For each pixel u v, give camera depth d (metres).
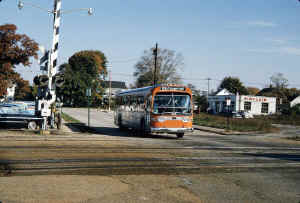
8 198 5.77
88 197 6.04
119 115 25.92
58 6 18.47
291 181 8.13
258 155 12.77
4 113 19.44
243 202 6.11
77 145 13.41
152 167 9.21
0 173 7.78
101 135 19.30
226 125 33.91
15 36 47.09
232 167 9.77
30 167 8.58
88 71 87.12
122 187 6.88
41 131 17.55
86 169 8.60
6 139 14.40
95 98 85.75
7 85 47.88
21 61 48.62
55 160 9.69
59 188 6.57
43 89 18.00
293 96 93.56
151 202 5.88
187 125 19.19
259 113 71.25
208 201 6.10
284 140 21.92
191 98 19.44
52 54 18.27
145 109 19.61
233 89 120.62
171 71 74.56
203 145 15.83
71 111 57.47
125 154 11.44
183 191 6.75
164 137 20.50
